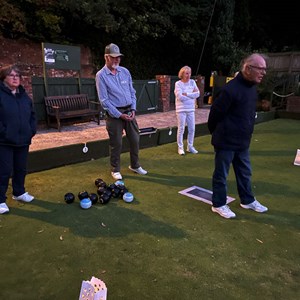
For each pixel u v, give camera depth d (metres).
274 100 11.28
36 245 2.45
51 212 3.02
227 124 2.82
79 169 4.39
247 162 3.11
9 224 2.77
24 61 10.22
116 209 3.13
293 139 6.80
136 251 2.41
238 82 2.74
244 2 15.68
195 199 3.44
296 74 11.61
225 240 2.62
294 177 4.28
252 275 2.18
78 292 1.96
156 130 5.92
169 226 2.82
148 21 12.78
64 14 10.98
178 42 14.85
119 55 3.60
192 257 2.36
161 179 4.06
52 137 6.28
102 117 8.54
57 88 7.53
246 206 3.25
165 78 10.43
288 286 2.07
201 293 1.98
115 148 3.94
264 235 2.72
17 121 2.91
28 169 4.13
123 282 2.06
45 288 1.98
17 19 9.64
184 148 5.75
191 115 5.24
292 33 17.75
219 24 14.01
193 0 14.35
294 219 3.04
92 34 11.95
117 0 11.35
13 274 2.11
